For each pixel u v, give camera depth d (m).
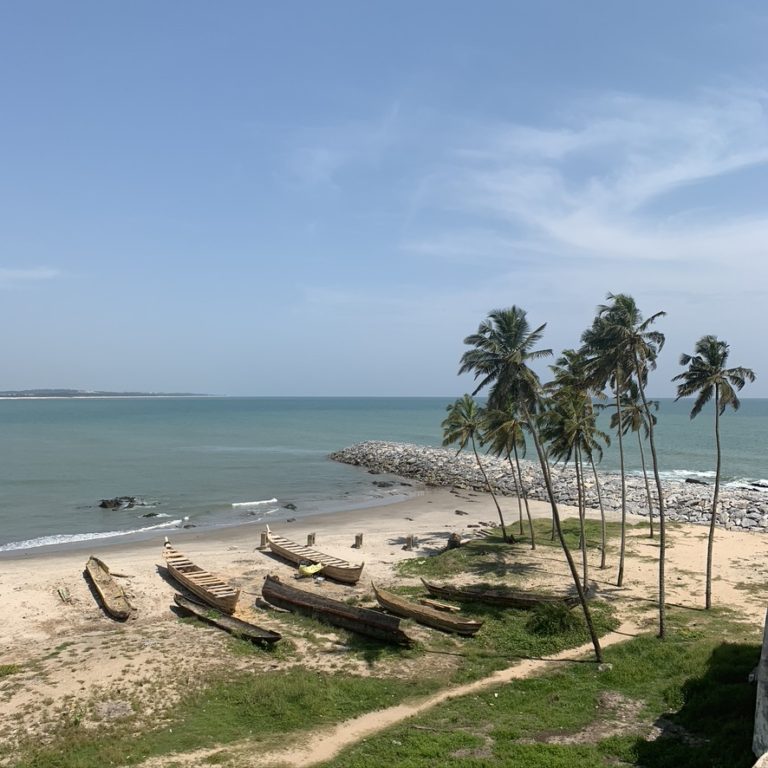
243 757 18.52
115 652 26.53
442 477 85.00
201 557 45.06
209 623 30.95
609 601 34.91
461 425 53.16
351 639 29.20
